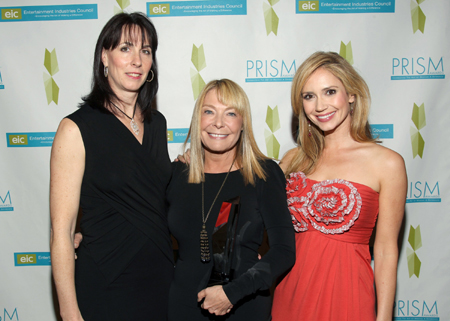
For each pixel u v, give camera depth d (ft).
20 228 6.67
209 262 4.12
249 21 6.39
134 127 4.30
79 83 6.44
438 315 6.70
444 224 6.59
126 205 4.04
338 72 4.27
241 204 4.21
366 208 4.27
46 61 6.41
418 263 6.66
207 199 4.36
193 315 4.02
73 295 3.67
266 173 4.36
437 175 6.53
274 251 3.85
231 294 3.50
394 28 6.35
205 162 4.71
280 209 4.12
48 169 6.57
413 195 6.59
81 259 4.02
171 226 4.40
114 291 3.97
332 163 4.62
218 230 4.13
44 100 6.47
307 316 4.28
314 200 4.41
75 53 6.40
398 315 6.75
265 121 6.57
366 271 4.34
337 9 6.35
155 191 4.31
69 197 3.68
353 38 6.38
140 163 4.14
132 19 4.06
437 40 6.34
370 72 6.42
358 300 4.19
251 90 6.52
